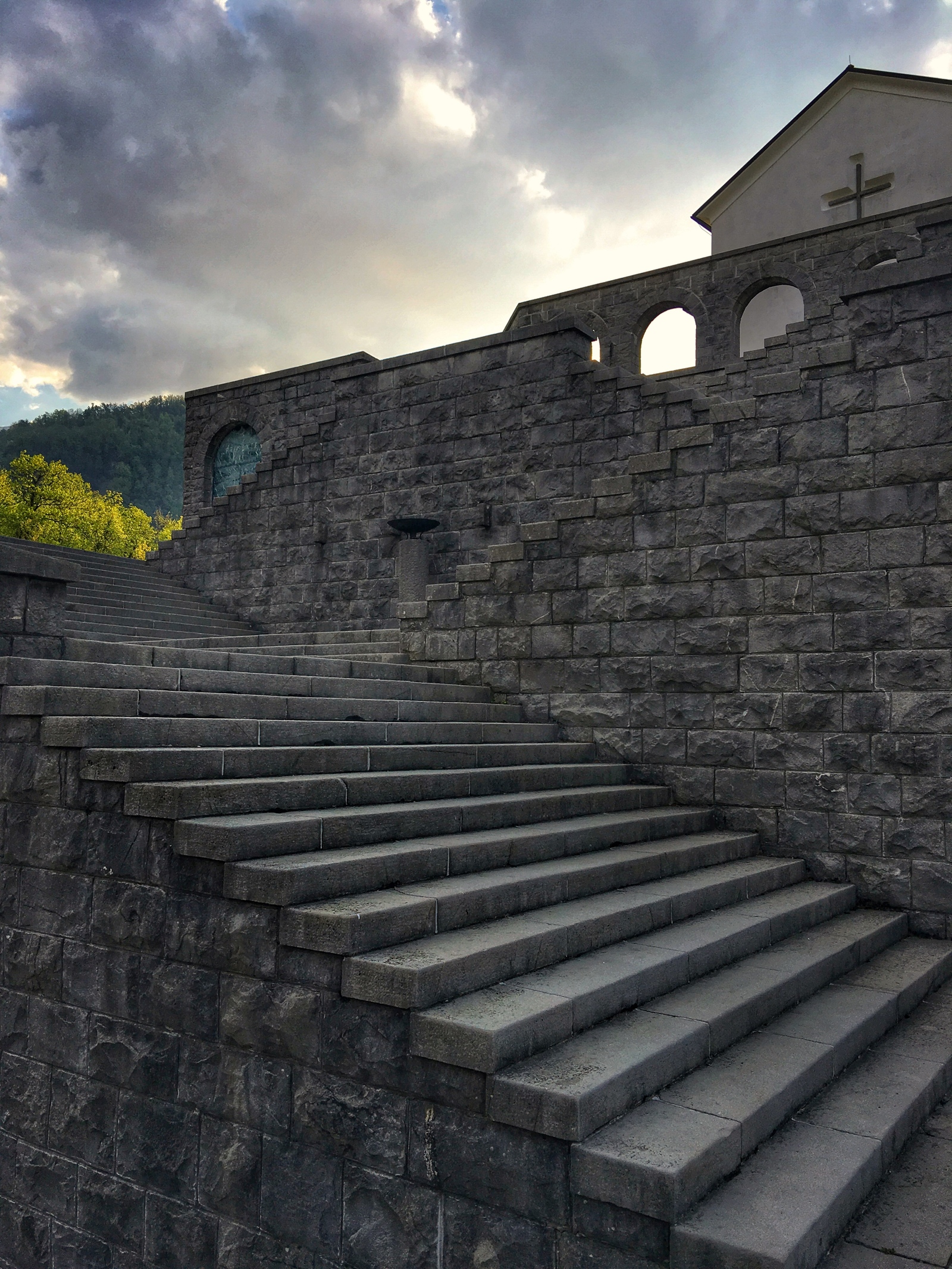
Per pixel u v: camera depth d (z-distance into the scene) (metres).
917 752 8.65
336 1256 4.32
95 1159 5.36
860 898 8.83
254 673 8.55
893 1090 5.14
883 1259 3.81
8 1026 5.90
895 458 8.90
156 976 5.15
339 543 17.14
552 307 20.91
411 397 16.36
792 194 25.86
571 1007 4.47
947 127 23.69
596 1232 3.63
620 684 10.26
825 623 9.16
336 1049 4.40
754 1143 4.21
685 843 8.24
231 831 4.84
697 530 9.90
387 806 6.49
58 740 5.72
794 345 16.41
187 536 19.25
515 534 15.09
